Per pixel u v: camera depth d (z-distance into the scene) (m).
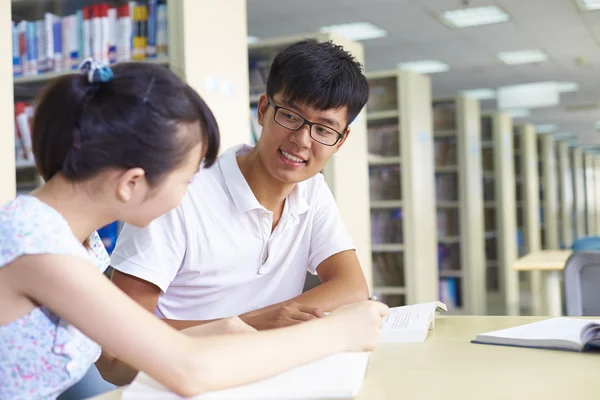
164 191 1.01
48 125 0.97
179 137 0.99
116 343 0.95
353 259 1.82
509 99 12.79
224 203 1.62
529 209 9.06
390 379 1.08
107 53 3.20
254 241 1.65
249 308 1.69
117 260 1.52
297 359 1.03
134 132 0.95
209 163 1.08
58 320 1.03
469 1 7.25
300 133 1.53
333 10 7.58
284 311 1.39
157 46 3.13
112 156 0.96
